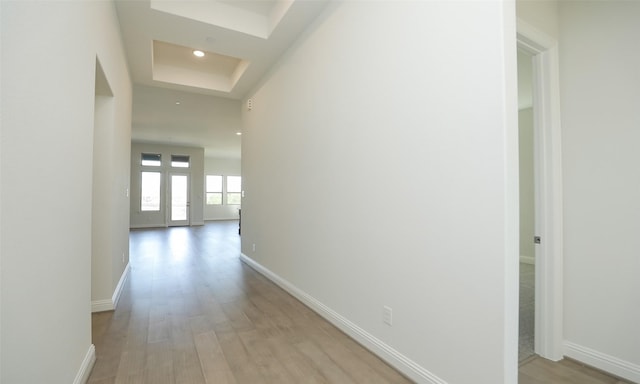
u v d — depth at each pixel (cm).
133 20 322
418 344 191
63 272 152
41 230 126
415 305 193
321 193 301
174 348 235
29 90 113
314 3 294
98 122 302
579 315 218
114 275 329
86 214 193
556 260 221
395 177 209
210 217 1460
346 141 262
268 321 288
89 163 198
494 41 149
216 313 308
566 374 202
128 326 275
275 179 416
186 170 1212
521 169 565
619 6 204
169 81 495
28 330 115
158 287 396
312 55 321
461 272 164
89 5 192
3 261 99
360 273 244
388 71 216
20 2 106
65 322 155
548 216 224
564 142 227
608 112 208
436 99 179
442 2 176
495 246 148
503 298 145
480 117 155
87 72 189
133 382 192
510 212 145
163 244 754
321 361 218
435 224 179
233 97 569
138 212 1135
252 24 352
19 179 108
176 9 314
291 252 368
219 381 194
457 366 166
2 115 97
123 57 364
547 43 222
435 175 179
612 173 205
